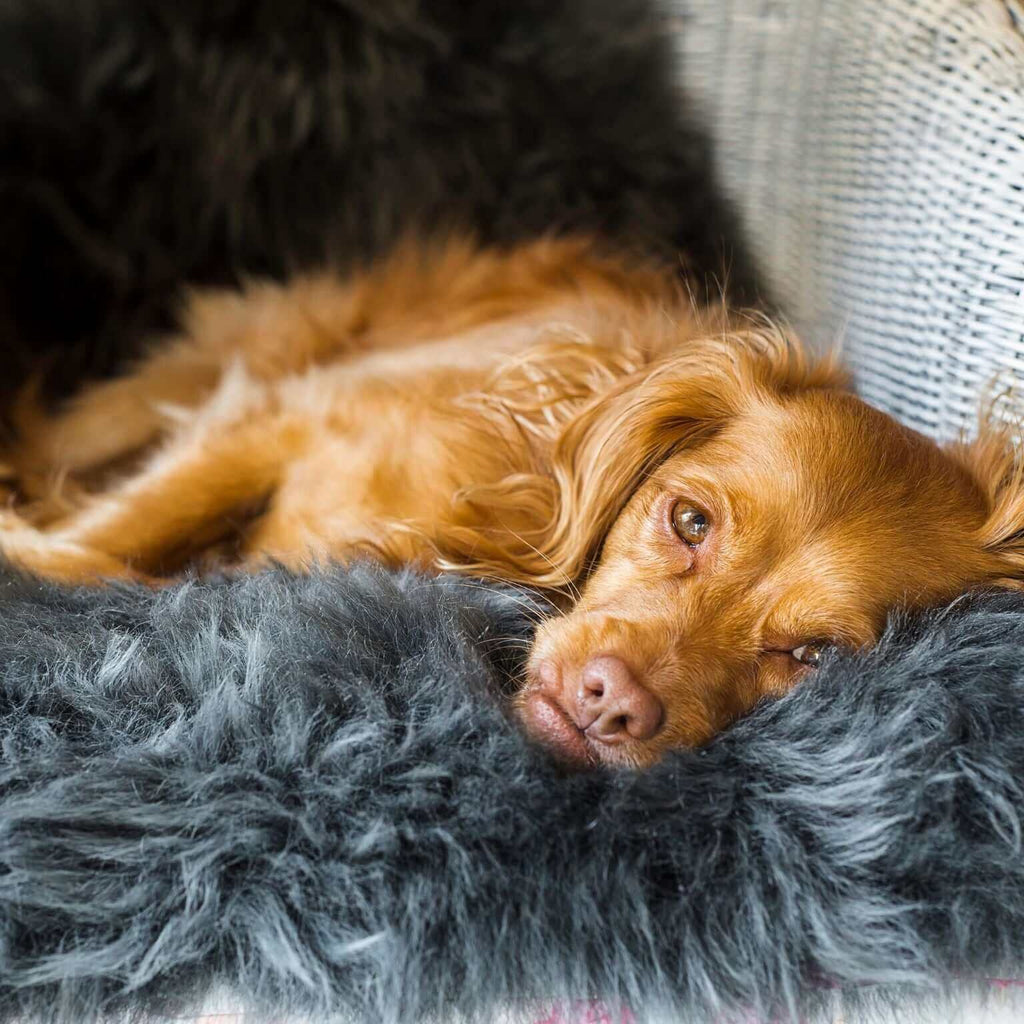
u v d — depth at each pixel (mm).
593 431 1509
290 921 981
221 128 1967
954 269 1531
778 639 1302
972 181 1493
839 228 1754
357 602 1230
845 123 1721
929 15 1560
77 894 988
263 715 1092
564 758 1153
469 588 1369
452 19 1963
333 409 1682
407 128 2002
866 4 1668
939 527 1349
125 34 1902
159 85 1942
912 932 998
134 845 1007
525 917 991
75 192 1996
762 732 1150
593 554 1490
